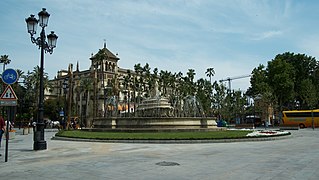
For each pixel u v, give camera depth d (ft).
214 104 279.90
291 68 238.89
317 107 245.65
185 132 89.30
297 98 268.62
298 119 193.16
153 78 284.61
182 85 296.51
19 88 267.80
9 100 37.96
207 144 62.95
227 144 62.90
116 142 67.92
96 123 113.80
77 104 310.24
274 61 241.14
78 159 39.88
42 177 27.71
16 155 44.65
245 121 267.39
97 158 40.83
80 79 334.85
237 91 297.12
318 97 229.45
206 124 103.45
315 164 35.27
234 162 36.86
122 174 29.12
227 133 84.07
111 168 32.55
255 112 282.15
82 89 314.96
